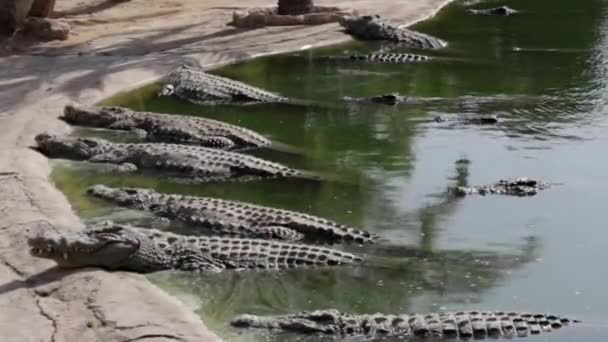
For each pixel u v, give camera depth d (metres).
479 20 33.12
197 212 15.24
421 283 12.97
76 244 12.81
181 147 18.41
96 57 26.53
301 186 17.09
